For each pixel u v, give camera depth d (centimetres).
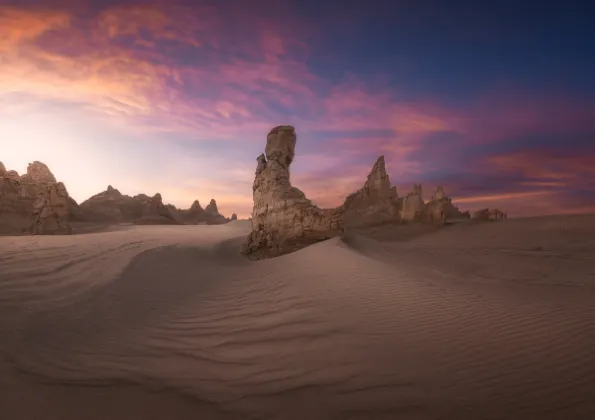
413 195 3600
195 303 824
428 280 987
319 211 1450
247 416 399
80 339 617
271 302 777
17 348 564
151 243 1479
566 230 2830
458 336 573
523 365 477
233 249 1702
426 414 381
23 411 408
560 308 726
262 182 1595
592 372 453
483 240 2669
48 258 1040
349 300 744
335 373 480
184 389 460
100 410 413
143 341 616
